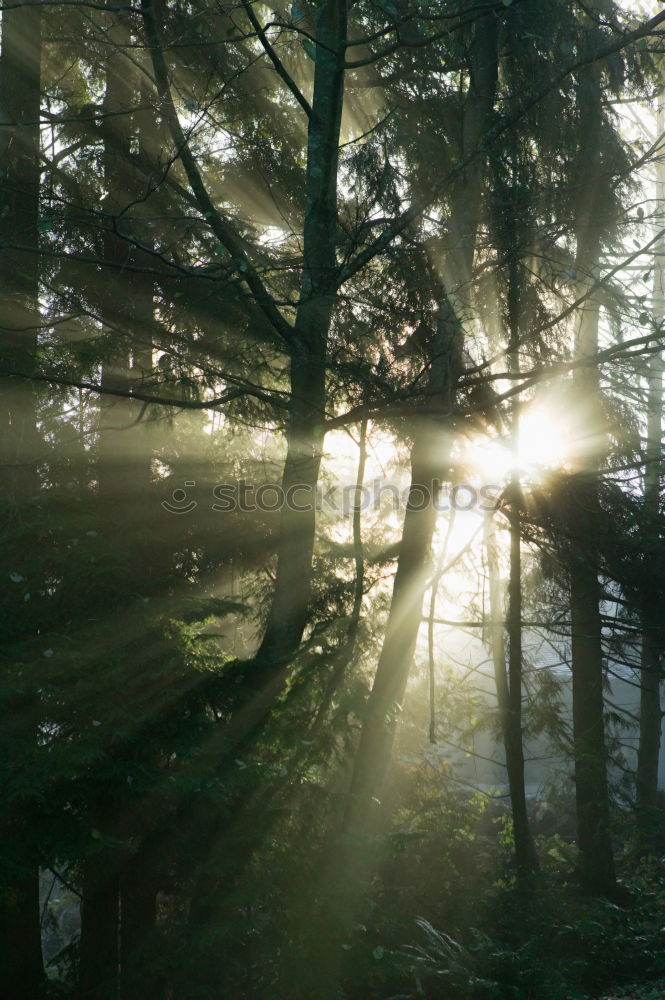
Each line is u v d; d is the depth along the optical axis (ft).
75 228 29.84
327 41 28.07
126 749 22.20
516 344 25.79
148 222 30.27
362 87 32.27
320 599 31.22
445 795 38.11
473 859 35.94
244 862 22.36
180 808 22.88
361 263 26.05
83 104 34.65
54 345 28.68
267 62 32.01
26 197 29.30
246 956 22.02
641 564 36.29
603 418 35.63
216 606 24.31
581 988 27.71
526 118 30.76
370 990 24.25
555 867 42.22
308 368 26.53
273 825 23.15
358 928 22.39
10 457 27.04
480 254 31.24
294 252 30.99
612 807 41.50
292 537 26.78
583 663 42.57
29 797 20.75
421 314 26.76
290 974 21.43
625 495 35.76
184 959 20.98
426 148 30.76
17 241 28.40
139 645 23.25
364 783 27.86
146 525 29.14
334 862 23.43
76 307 26.03
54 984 26.86
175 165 32.14
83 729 21.66
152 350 29.30
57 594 23.80
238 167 33.30
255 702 24.41
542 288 32.01
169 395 29.12
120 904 26.32
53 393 29.09
